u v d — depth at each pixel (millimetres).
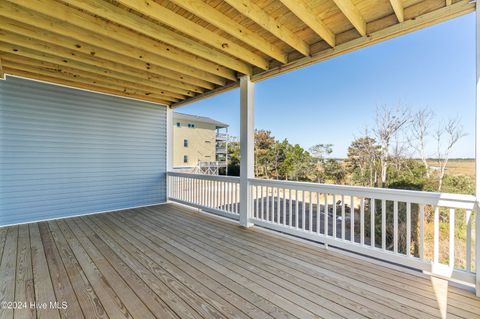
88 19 2615
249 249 2998
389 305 1822
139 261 2629
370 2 2334
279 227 3553
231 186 4402
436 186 5602
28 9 2488
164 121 6086
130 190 5473
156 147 5930
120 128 5320
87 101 4859
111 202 5184
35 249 2967
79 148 4762
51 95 4441
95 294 1979
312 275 2311
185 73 3904
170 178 6059
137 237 3455
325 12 2502
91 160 4910
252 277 2271
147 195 5758
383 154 8203
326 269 2439
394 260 2463
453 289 2039
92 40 2930
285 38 2818
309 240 3305
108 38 3047
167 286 2107
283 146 11422
